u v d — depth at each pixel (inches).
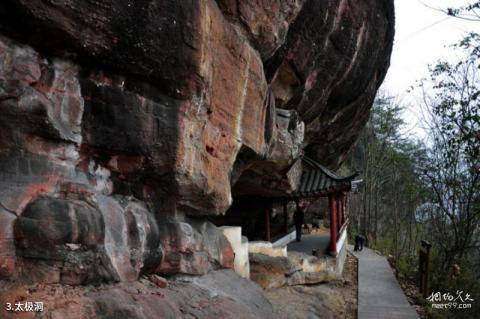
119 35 137.8
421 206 624.4
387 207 1074.1
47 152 129.6
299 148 383.6
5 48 118.6
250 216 510.6
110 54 139.7
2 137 119.1
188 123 167.5
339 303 331.9
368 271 456.8
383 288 382.0
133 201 162.6
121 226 146.7
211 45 177.6
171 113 161.8
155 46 147.1
